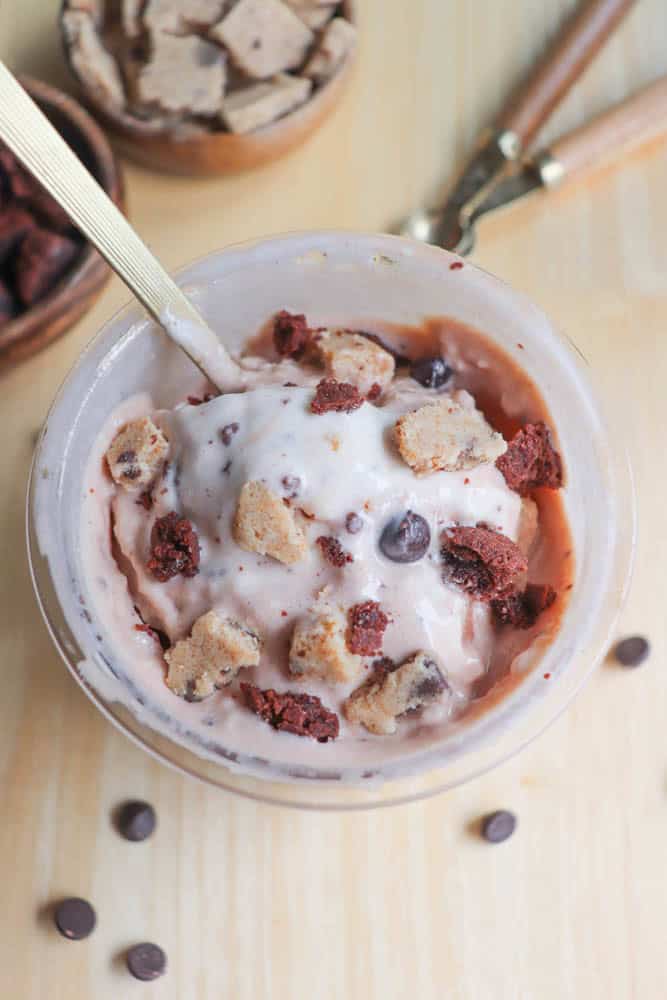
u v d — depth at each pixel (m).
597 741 0.43
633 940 0.42
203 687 0.37
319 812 0.41
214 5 0.45
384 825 0.42
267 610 0.37
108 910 0.42
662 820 0.43
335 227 0.46
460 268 0.39
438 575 0.37
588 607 0.39
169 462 0.38
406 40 0.47
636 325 0.45
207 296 0.39
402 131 0.47
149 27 0.45
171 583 0.38
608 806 0.43
